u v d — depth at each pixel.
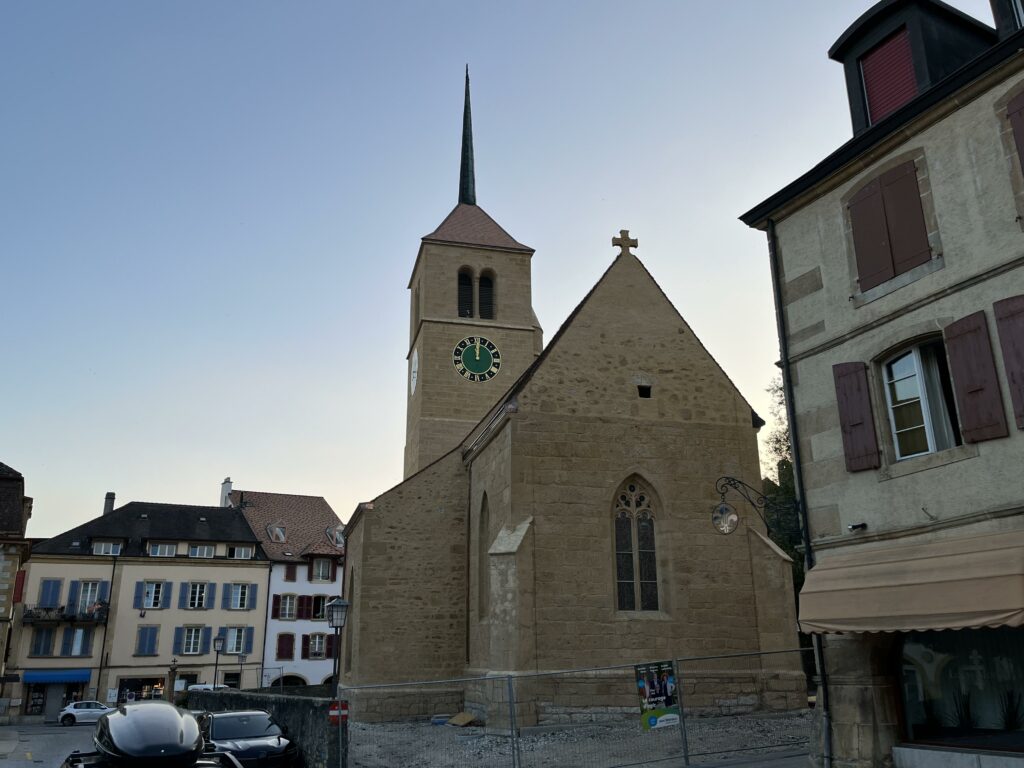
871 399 13.05
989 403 11.22
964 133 12.23
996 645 11.35
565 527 20.53
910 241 12.77
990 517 11.07
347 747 14.99
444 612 26.19
